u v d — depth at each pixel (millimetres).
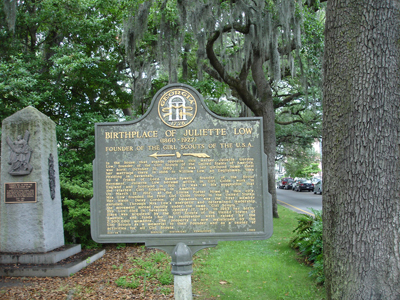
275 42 13562
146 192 4484
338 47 4250
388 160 3980
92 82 13555
